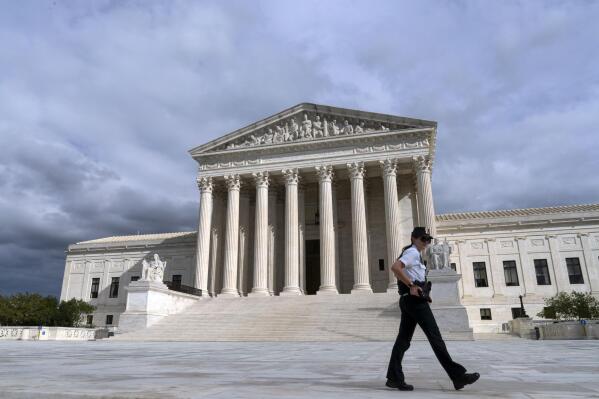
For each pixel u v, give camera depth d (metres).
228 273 53.88
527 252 58.66
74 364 12.67
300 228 57.34
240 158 58.06
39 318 55.47
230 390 6.86
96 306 72.69
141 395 6.28
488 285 58.66
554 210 61.69
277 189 61.44
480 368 11.29
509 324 49.16
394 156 52.53
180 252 71.56
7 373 9.91
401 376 7.11
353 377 9.01
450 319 35.47
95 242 77.75
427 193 50.22
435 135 54.06
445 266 37.56
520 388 7.22
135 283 42.41
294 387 7.28
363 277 49.44
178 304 46.94
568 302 46.66
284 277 56.06
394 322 36.56
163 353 18.59
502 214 62.44
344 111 55.88
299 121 58.00
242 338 35.97
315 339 34.44
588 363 12.77
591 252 56.72
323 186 53.88
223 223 60.88
